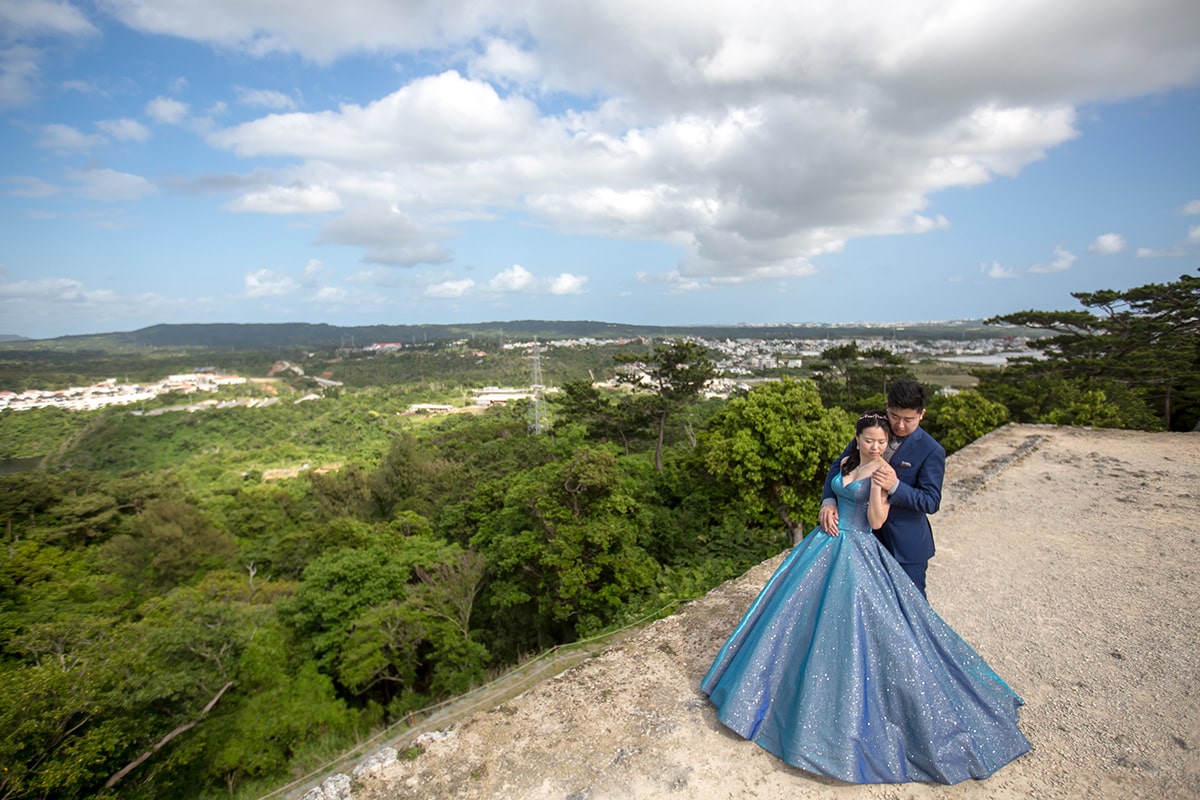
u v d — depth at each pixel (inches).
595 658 128.6
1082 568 172.1
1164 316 1611.7
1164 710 106.3
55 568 1456.7
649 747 98.5
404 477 2140.7
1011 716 96.8
